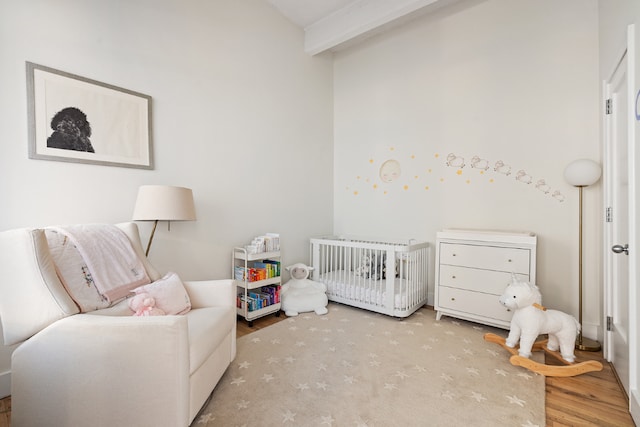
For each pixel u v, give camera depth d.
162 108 2.41
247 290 2.75
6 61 1.71
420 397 1.65
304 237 3.72
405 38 3.50
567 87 2.58
